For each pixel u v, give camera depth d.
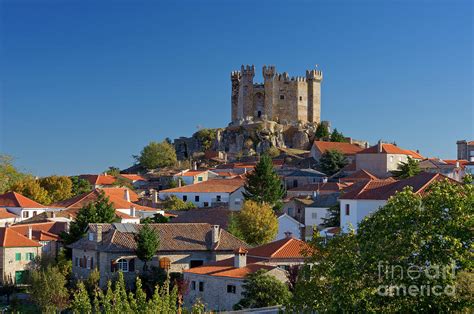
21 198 137.62
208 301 76.25
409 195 43.41
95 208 106.25
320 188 147.38
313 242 49.00
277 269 74.88
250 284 69.81
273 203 138.12
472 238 41.09
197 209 142.12
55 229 114.56
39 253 105.25
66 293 85.19
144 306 45.50
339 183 149.75
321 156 193.38
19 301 90.06
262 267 76.44
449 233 41.06
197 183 166.25
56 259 103.50
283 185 160.38
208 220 121.88
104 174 199.88
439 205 42.25
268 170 141.25
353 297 41.44
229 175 189.25
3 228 105.94
